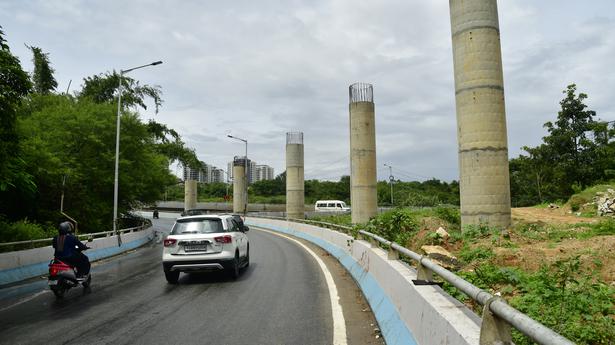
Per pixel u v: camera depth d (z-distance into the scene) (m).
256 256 17.77
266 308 8.31
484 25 15.55
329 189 100.94
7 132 13.33
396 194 81.62
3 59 12.16
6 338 6.65
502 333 2.86
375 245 10.22
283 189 112.25
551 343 1.92
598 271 9.16
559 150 40.50
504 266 10.38
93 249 18.95
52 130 27.09
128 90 43.16
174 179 38.94
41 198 23.11
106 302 9.31
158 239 33.12
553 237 14.03
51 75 36.53
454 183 87.38
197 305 8.74
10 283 12.39
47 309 8.74
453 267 10.50
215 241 11.55
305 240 26.80
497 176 15.43
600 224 15.38
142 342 6.27
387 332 6.07
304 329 6.80
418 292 4.93
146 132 32.44
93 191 29.08
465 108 15.75
